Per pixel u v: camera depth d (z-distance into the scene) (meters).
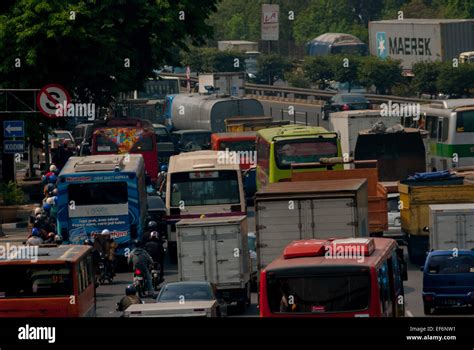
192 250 58.06
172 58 105.31
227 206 72.75
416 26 173.25
